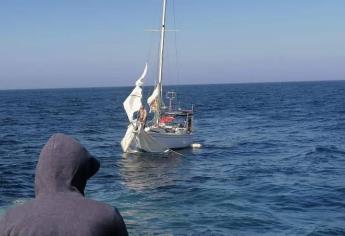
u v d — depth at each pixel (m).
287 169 21.56
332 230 11.72
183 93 165.62
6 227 2.65
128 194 16.33
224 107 78.06
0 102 118.06
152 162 24.58
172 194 16.20
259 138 35.44
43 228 2.60
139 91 27.12
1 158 26.02
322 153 26.70
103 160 25.23
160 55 28.94
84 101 116.00
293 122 48.91
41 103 107.38
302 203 14.59
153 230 11.79
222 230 11.79
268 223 12.38
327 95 115.94
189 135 29.56
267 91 165.50
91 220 2.64
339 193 15.98
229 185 17.73
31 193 16.88
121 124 48.41
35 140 35.12
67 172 2.82
